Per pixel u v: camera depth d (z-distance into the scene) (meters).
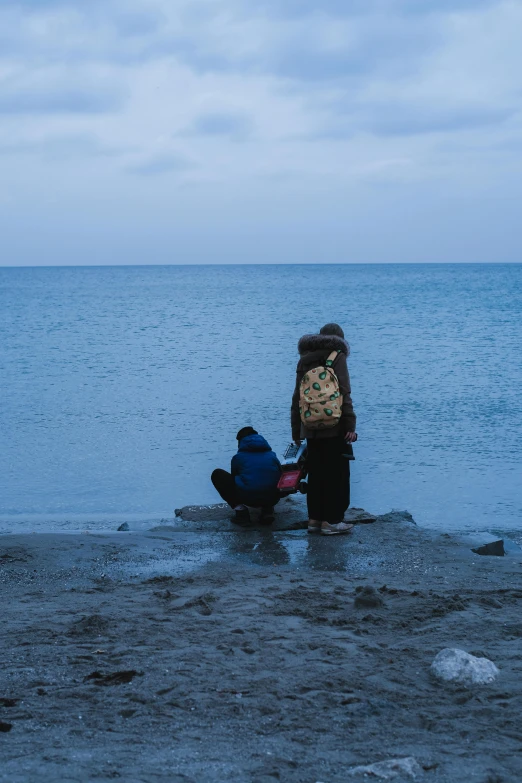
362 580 5.86
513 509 9.89
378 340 37.88
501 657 3.99
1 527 8.91
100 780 2.62
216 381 23.28
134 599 5.32
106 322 54.47
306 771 2.72
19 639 4.40
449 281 163.00
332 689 3.59
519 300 81.12
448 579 5.94
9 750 2.90
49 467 12.55
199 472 12.21
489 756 2.87
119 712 3.32
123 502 10.41
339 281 176.00
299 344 7.52
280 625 4.62
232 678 3.73
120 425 16.17
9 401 19.59
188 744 2.97
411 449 13.77
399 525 7.94
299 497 9.69
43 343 37.69
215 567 6.38
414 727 3.17
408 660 3.98
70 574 6.25
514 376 24.03
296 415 7.64
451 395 20.14
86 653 4.13
